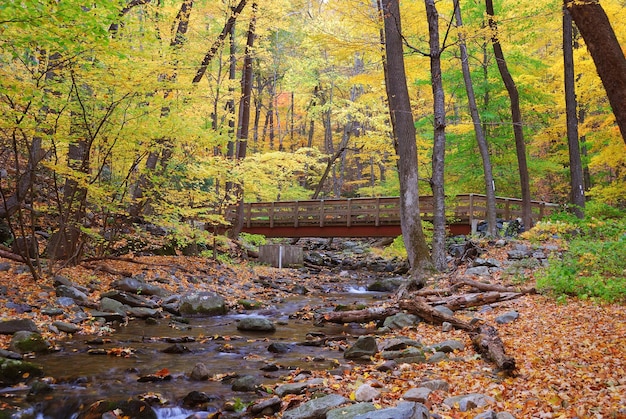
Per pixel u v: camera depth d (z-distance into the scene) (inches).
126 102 406.0
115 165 489.4
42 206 447.8
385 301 486.3
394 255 896.3
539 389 204.2
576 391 197.6
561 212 673.6
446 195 761.0
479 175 879.7
